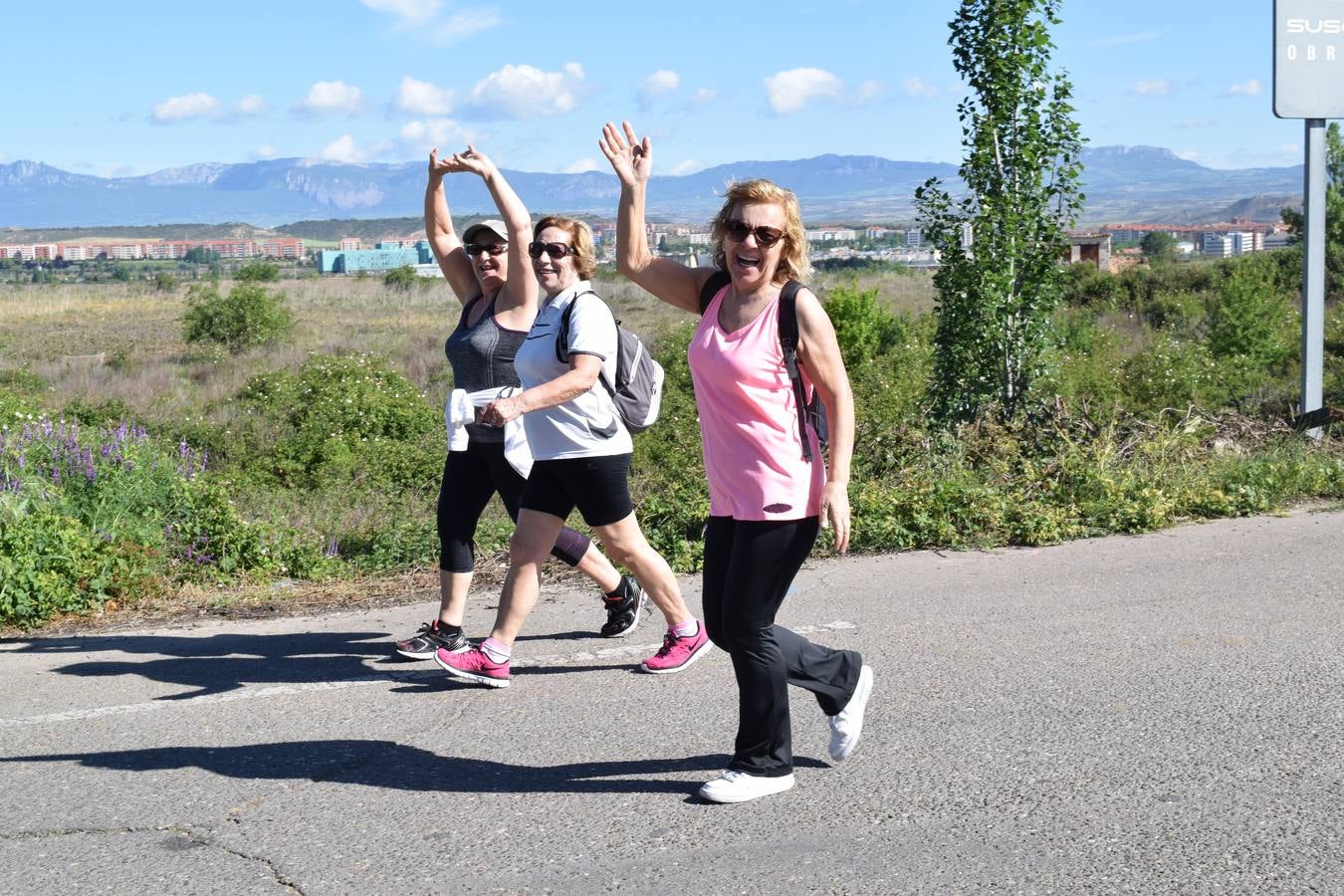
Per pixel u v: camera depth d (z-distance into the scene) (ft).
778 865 10.98
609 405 16.43
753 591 12.37
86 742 14.75
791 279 12.54
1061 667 17.10
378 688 16.88
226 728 15.21
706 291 12.76
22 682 17.35
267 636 19.95
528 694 16.44
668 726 14.98
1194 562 23.80
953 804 12.28
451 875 10.92
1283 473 30.50
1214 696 15.66
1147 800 12.26
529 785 13.10
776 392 12.23
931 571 23.63
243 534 25.75
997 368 35.99
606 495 16.47
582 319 16.03
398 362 81.97
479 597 22.45
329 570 25.29
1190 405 36.83
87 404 55.52
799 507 12.28
